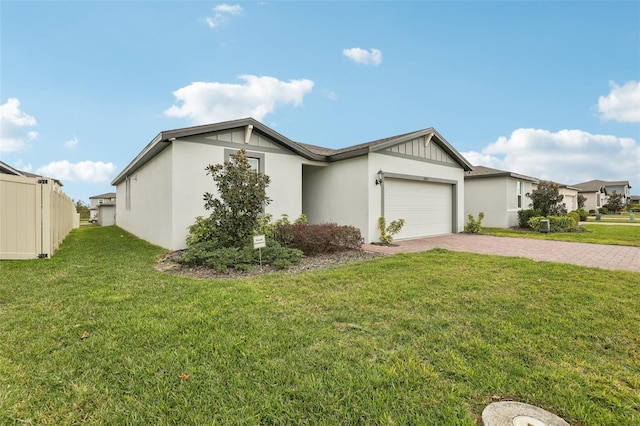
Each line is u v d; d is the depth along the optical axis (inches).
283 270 234.1
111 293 166.9
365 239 403.9
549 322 130.3
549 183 655.8
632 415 76.3
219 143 355.6
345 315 137.4
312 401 80.7
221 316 134.1
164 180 350.9
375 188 410.3
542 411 77.2
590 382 89.3
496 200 669.3
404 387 86.5
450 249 341.7
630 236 467.5
